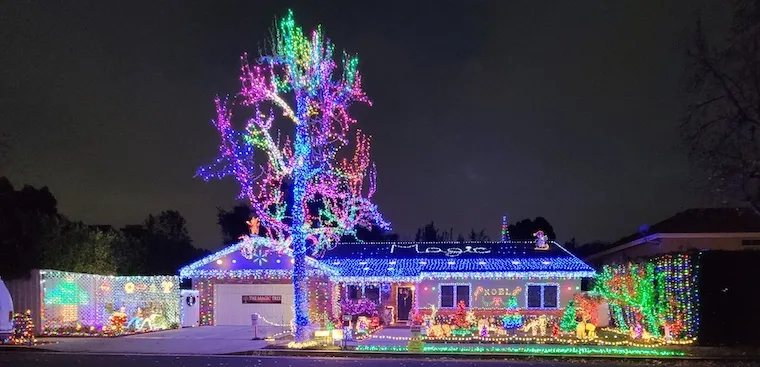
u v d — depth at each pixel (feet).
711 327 67.46
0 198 88.53
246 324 97.86
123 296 92.27
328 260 106.63
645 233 106.83
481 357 60.13
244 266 97.91
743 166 58.49
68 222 94.22
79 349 64.75
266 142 73.87
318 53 72.38
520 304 98.02
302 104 72.84
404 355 61.11
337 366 53.06
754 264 67.41
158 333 82.84
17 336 71.72
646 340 71.61
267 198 81.20
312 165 73.87
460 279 99.55
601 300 88.53
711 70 58.54
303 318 70.95
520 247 113.91
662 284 72.79
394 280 98.58
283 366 52.85
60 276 82.99
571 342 70.33
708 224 99.25
